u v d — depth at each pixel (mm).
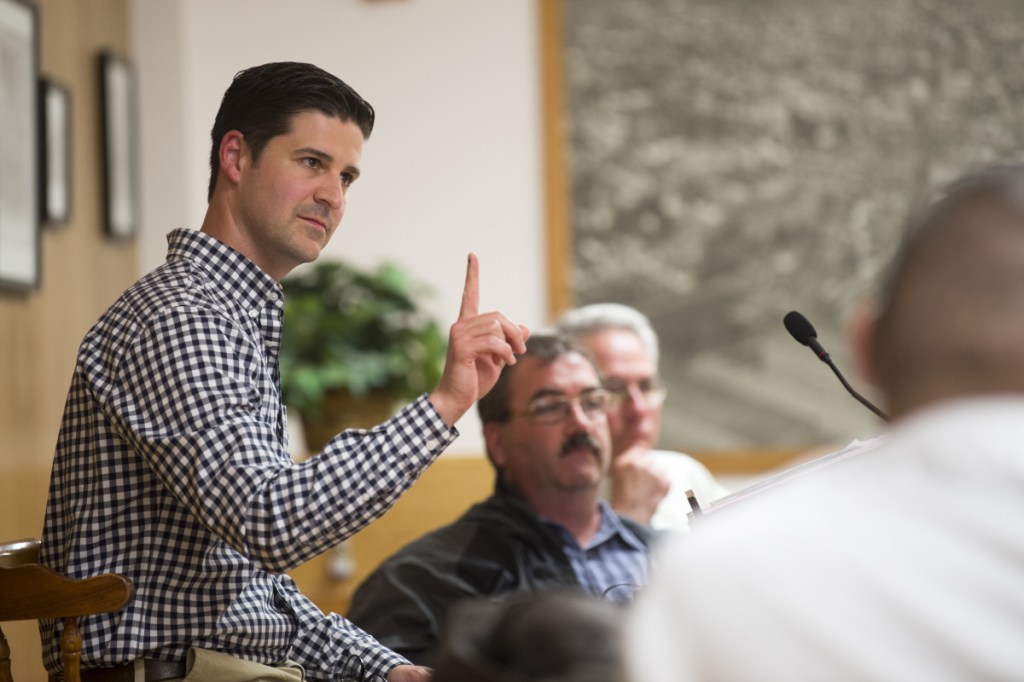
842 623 2098
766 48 14500
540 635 2354
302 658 5887
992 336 2326
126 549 5141
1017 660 2047
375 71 14344
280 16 14188
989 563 2115
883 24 14500
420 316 11836
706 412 14484
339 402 11258
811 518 2215
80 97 11664
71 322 11195
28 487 10047
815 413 14430
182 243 5430
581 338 8961
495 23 14422
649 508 8461
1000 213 2402
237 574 5320
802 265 14484
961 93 14500
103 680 5117
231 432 4789
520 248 14391
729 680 2111
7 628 9414
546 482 7504
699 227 14531
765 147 14508
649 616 2223
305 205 5492
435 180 14352
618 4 14484
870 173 14484
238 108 5531
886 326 2453
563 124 14461
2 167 9594
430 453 4805
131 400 4977
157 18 13523
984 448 2213
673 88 14500
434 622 7059
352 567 9914
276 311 5508
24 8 10016
